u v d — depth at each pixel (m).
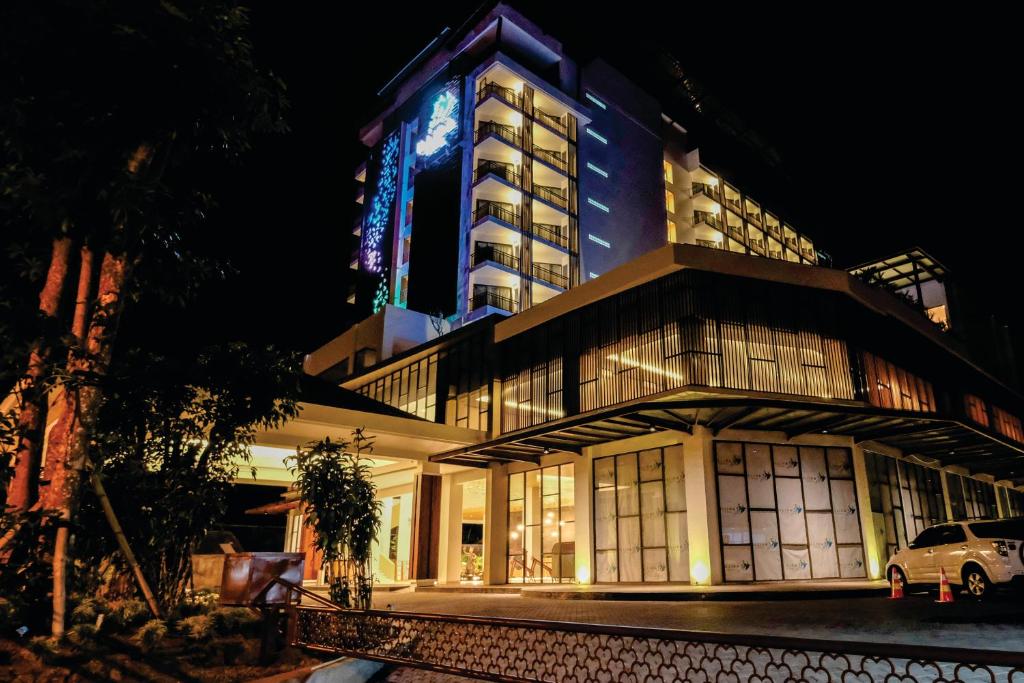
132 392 7.19
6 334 5.84
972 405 27.03
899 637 7.75
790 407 14.96
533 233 39.38
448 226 40.34
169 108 6.49
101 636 5.85
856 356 18.58
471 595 18.62
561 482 20.56
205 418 8.02
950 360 25.75
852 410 15.43
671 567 16.97
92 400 6.22
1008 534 11.61
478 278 38.09
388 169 49.84
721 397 16.53
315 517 8.48
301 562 6.95
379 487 27.56
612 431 17.91
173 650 6.00
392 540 26.56
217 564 9.72
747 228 54.00
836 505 17.66
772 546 16.62
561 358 21.05
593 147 44.53
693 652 7.59
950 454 21.64
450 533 23.61
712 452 16.97
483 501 26.20
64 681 5.01
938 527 12.96
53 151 6.14
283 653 6.39
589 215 42.38
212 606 7.39
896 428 17.47
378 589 23.45
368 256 49.78
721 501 16.59
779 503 17.09
